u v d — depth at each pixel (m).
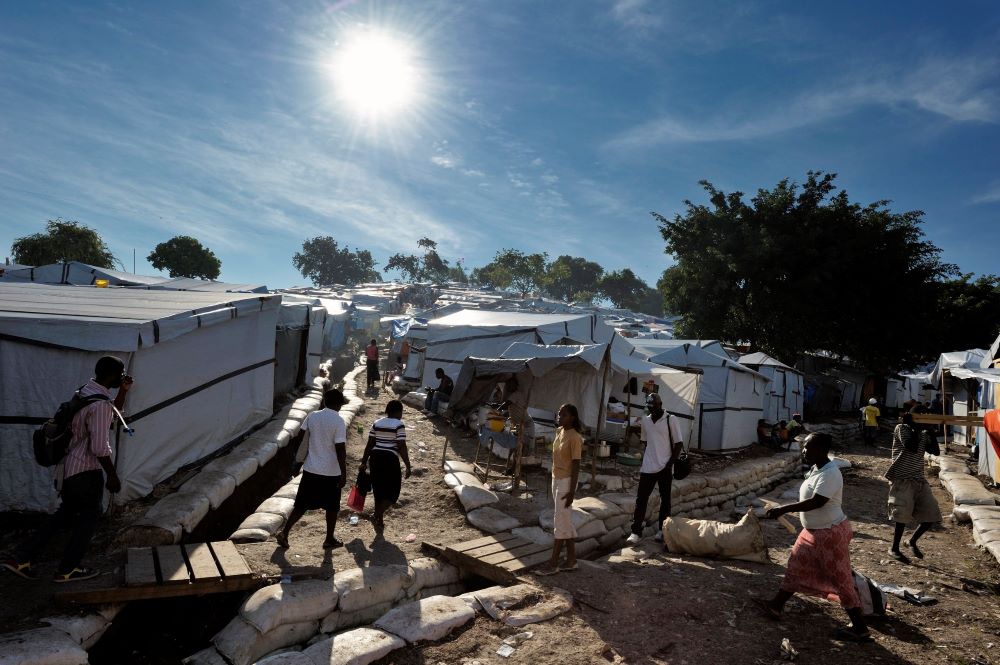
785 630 5.16
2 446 6.40
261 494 9.38
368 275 143.62
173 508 6.61
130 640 5.06
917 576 6.97
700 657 4.62
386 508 7.22
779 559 7.52
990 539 8.20
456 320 18.97
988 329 36.03
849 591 4.98
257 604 4.95
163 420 7.76
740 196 33.19
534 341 16.22
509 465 10.69
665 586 6.08
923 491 7.62
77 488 4.76
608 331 17.47
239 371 10.46
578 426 6.51
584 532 7.84
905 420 7.77
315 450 6.38
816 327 30.80
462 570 6.55
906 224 31.30
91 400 4.85
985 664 4.71
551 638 4.85
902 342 31.45
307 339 17.02
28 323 6.47
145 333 6.93
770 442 17.88
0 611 4.37
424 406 16.39
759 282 30.78
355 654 4.36
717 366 16.02
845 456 19.12
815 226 31.45
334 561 6.10
